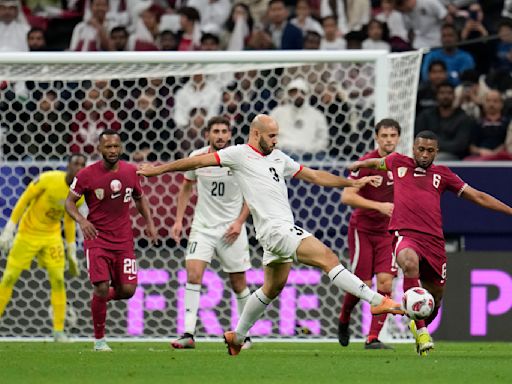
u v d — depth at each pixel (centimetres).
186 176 3612
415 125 5281
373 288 4222
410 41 6081
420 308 2669
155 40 6003
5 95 4525
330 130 4512
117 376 2322
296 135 4384
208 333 4219
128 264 3344
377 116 4109
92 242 3312
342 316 3609
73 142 4372
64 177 3888
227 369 2533
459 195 3020
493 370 2533
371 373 2430
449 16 6106
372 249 3534
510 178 4384
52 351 3297
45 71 4288
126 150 4484
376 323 3572
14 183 4334
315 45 5800
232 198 3572
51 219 3925
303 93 4384
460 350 3494
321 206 4322
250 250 4312
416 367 2617
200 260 3544
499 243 4366
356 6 6119
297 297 4200
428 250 2959
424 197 2980
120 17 6116
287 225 2764
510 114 5472
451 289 4194
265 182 2792
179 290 4203
